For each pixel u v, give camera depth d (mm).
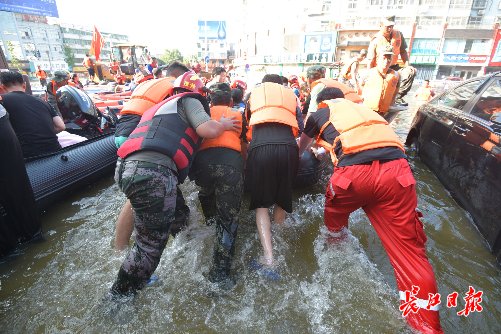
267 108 2535
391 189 1953
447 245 2631
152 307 2037
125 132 2580
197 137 2205
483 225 2588
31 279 2332
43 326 1918
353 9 39438
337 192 2191
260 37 44438
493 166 2543
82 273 2373
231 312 2008
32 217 2711
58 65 54875
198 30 80438
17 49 59875
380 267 2418
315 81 4047
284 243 2723
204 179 2354
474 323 1899
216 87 2713
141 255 1953
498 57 36031
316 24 40906
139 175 1843
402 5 38094
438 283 2215
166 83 2746
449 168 3430
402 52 5934
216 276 2225
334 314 1979
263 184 2449
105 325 1912
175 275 2334
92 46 17875
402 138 6270
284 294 2150
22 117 3377
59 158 3604
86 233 2932
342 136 2184
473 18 38219
